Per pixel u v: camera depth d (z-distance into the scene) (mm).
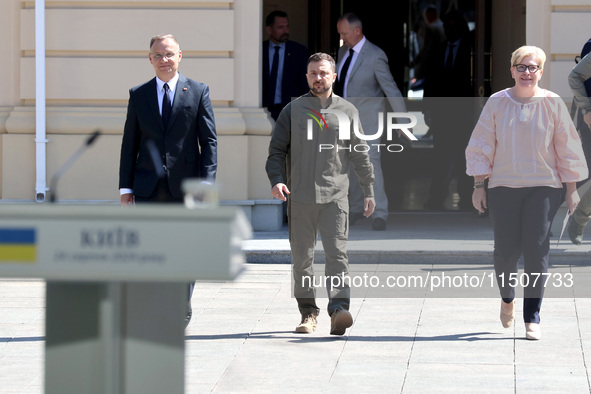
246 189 34625
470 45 43500
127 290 8602
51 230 7805
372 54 34875
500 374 18438
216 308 24594
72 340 8422
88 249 7809
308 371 18688
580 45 34219
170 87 22047
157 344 9008
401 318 23500
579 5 34250
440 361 19438
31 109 34469
